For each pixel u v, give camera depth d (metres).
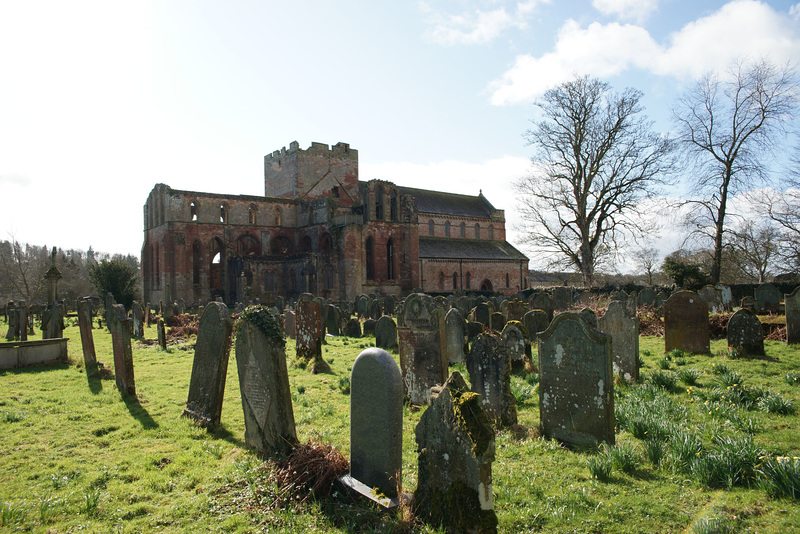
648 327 21.66
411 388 11.13
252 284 50.19
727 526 5.13
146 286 59.38
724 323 19.28
